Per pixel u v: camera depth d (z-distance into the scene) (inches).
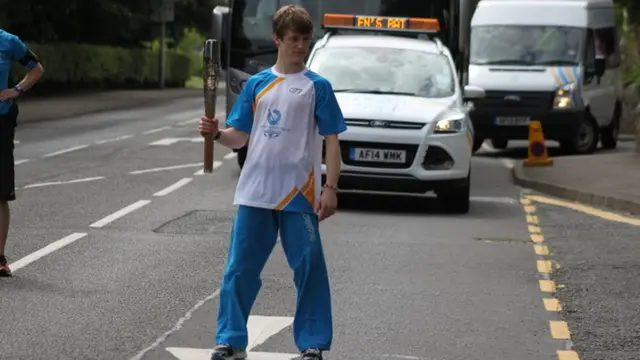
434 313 770.8
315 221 611.8
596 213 1311.5
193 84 5344.5
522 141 2578.7
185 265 911.7
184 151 1950.1
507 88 2094.0
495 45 2160.4
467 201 1289.4
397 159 1249.4
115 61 4192.9
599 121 2217.0
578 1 2196.1
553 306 802.2
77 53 3875.5
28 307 749.3
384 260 965.8
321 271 611.2
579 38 2154.3
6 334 677.9
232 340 608.7
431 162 1253.7
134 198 1318.9
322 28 1568.7
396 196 1437.0
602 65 2201.0
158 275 868.0
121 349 651.5
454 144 1259.2
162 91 4338.1
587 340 706.2
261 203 605.0
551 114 2092.8
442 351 670.5
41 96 3565.5
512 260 984.3
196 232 1083.9
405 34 1550.2
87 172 1585.9
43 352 640.4
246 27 1748.3
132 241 1022.4
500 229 1169.4
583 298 831.1
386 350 668.7
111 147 1999.3
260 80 611.5
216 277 866.1
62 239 1021.8
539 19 2172.7
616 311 789.9
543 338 709.9
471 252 1019.9
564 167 1748.3
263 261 615.8
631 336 717.9
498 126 2107.5
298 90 606.5
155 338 678.5
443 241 1077.8
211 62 591.8
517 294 840.9
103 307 755.4
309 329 610.2
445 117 1266.0
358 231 1124.5
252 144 611.2
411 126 1251.8
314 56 1393.9
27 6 3535.9
